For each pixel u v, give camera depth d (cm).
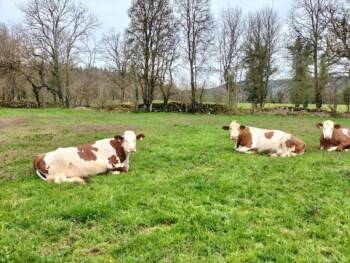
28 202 772
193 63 4953
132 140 1052
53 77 5541
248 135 1384
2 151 1375
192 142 1638
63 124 2514
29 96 6719
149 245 577
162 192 848
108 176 1002
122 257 544
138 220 674
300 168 1098
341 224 668
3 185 906
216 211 721
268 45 5241
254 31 5225
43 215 695
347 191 863
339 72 4081
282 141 1311
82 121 2822
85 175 988
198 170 1088
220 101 5603
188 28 4903
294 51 4694
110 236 613
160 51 4856
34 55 5166
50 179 936
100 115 3703
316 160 1214
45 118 3098
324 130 1419
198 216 691
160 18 4778
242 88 5506
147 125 2514
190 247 574
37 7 5072
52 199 791
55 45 5231
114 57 5862
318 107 4647
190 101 5278
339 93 4769
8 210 730
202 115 4156
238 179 968
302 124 2808
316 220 683
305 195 838
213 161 1209
